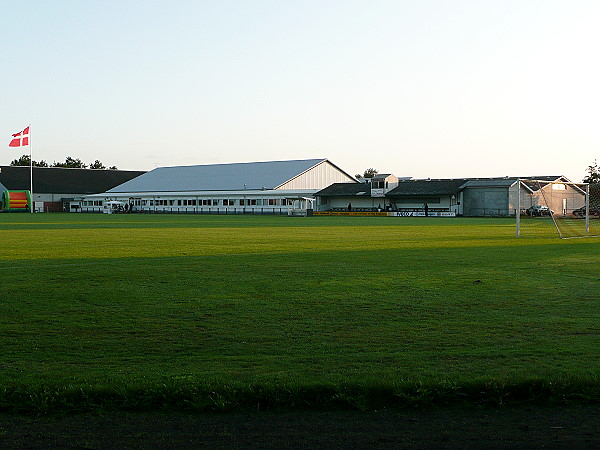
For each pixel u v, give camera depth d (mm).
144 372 7371
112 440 5480
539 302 12102
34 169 134000
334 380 6898
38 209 125812
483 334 9359
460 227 48438
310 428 5762
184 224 54156
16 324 10156
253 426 5812
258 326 9984
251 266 18406
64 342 8961
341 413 6172
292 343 8852
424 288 13945
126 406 6289
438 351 8352
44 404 6238
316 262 19625
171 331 9641
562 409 6246
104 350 8516
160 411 6227
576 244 28406
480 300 12344
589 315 10805
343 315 10859
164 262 19594
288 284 14602
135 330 9711
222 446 5340
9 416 6098
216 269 17625
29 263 19312
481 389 6602
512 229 44625
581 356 7996
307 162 117062
